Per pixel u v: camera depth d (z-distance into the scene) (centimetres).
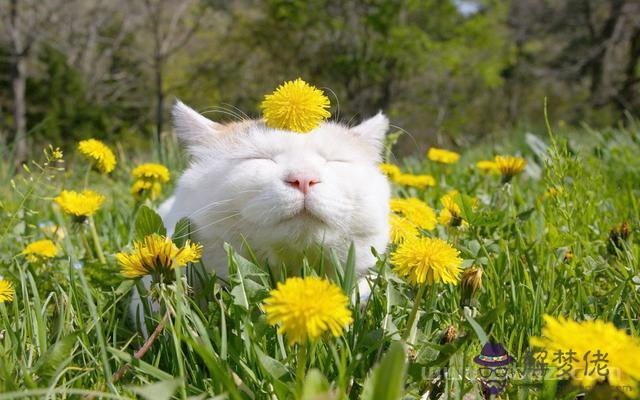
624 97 434
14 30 430
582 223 54
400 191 82
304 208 42
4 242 60
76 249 62
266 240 43
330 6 472
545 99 51
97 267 53
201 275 44
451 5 463
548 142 131
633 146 108
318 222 42
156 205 76
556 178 54
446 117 510
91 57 547
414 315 36
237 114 58
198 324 35
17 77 433
